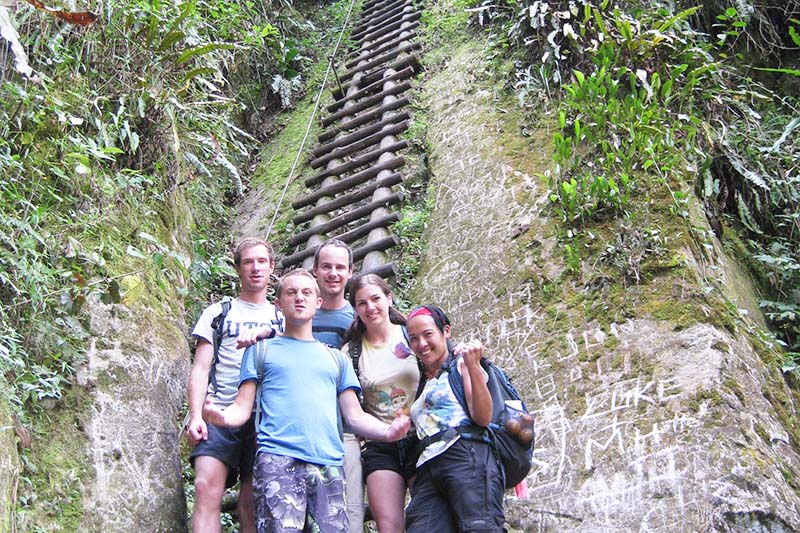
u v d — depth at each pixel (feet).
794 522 8.71
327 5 28.76
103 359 10.60
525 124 15.97
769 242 14.53
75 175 12.22
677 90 14.74
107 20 13.48
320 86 23.56
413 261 14.93
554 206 13.46
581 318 11.74
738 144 14.82
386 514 9.16
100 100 13.42
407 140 18.01
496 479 8.30
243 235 18.11
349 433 9.64
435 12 23.24
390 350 9.70
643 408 10.17
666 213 12.33
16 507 8.28
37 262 10.32
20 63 10.28
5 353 9.07
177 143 13.98
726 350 10.41
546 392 11.05
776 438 9.70
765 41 17.01
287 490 8.23
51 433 9.46
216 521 8.96
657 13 15.16
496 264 13.46
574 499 9.68
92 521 9.00
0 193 10.62
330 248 10.44
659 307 11.25
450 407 8.66
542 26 16.47
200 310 14.28
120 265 12.09
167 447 10.56
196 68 15.30
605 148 13.34
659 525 8.96
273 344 9.08
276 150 21.54
